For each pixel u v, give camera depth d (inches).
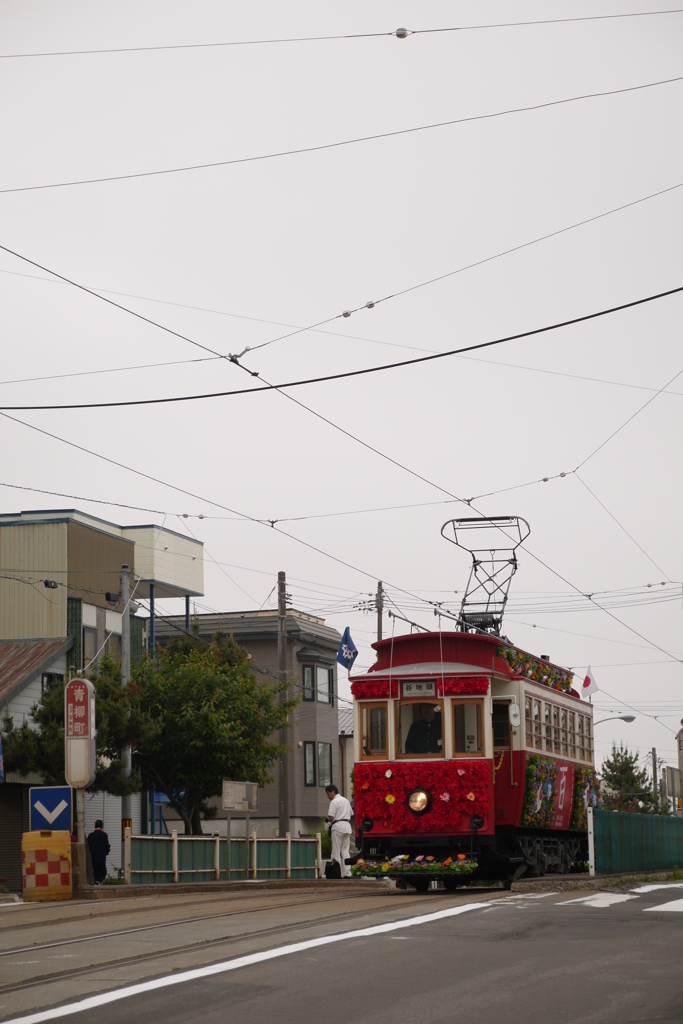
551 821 941.8
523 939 485.7
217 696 1359.5
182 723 1339.8
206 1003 361.4
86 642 1498.5
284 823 1421.0
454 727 829.2
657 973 401.4
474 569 1044.5
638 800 3095.5
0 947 506.9
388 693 841.5
